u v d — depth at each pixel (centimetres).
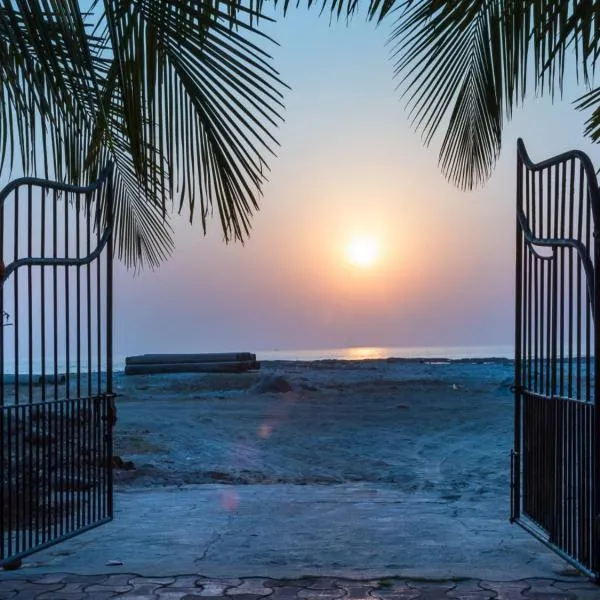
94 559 487
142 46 355
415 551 502
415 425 1589
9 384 2552
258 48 352
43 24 308
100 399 575
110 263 571
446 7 408
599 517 398
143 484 929
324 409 1953
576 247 421
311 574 422
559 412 457
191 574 422
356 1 401
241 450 1255
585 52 346
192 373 3500
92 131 450
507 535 543
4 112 434
